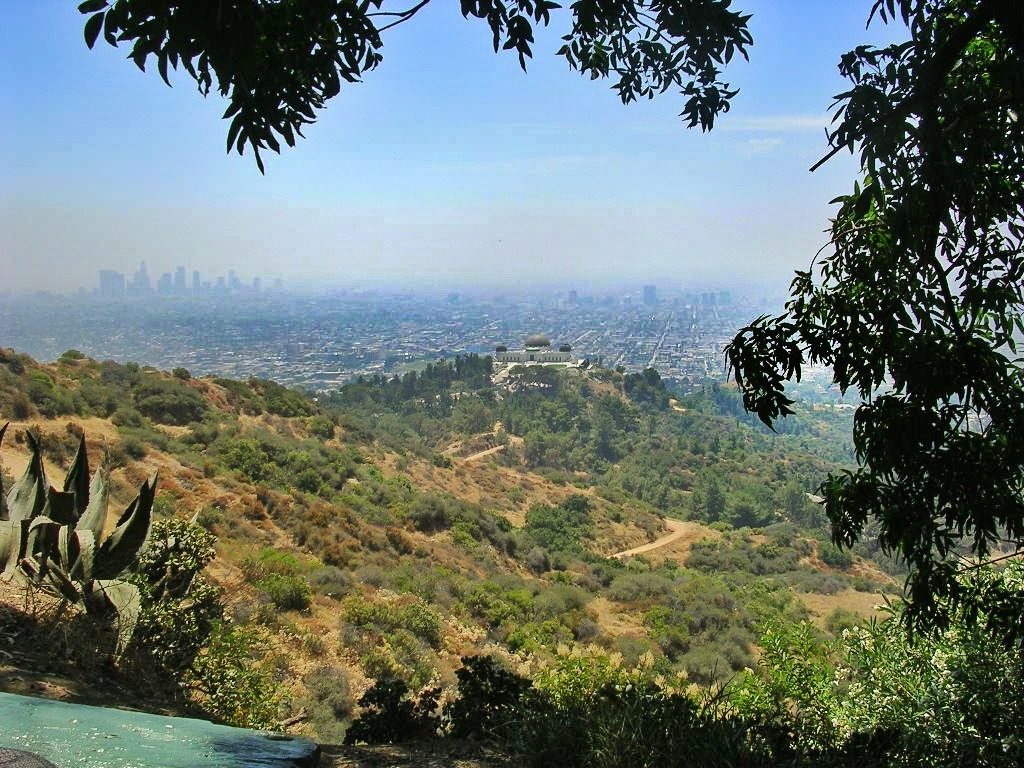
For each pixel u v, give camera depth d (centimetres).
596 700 357
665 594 2573
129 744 189
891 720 398
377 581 1766
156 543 548
